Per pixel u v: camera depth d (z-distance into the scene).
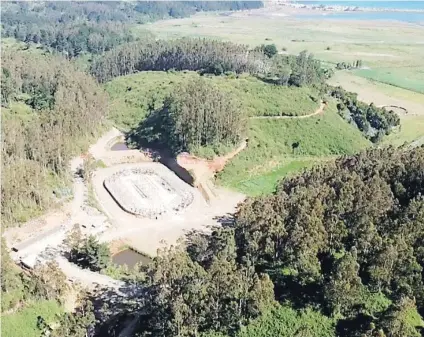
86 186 138.00
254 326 79.44
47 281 89.19
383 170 110.19
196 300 78.44
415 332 72.19
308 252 85.75
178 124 151.50
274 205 101.31
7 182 116.06
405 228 87.81
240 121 156.25
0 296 84.88
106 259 102.44
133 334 85.94
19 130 148.50
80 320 83.69
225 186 144.25
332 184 107.69
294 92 189.88
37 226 115.38
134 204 129.50
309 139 171.38
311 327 77.81
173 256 87.00
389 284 82.44
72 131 163.75
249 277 82.69
